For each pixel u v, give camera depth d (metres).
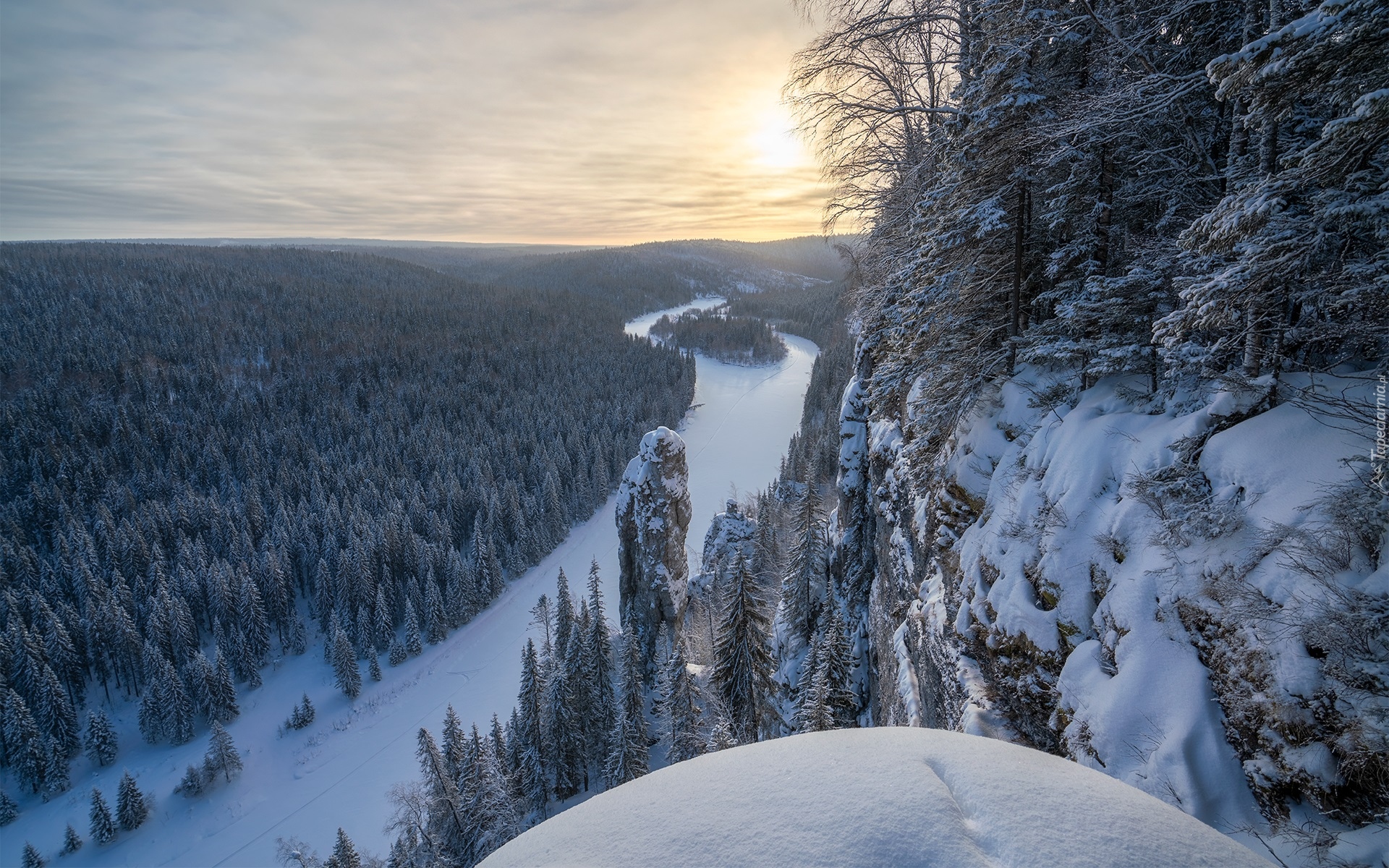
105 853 47.81
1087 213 11.59
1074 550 8.61
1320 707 5.30
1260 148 7.17
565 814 2.96
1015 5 10.93
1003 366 13.20
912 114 17.62
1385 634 5.03
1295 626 5.64
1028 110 10.88
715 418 147.25
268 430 119.94
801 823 2.57
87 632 62.78
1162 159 10.82
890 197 18.56
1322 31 5.36
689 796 2.86
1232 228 6.72
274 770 53.84
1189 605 6.78
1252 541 6.47
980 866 2.28
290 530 80.69
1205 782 5.87
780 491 65.75
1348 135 5.51
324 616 70.44
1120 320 10.15
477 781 27.22
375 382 149.12
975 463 12.25
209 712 57.56
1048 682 8.20
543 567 84.44
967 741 3.15
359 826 47.97
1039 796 2.68
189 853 47.28
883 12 14.49
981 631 9.83
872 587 22.17
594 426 121.62
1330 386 6.95
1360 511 5.53
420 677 64.12
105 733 55.84
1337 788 5.04
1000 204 12.26
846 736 3.27
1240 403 7.60
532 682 34.47
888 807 2.61
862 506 24.56
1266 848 5.27
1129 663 6.98
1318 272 6.80
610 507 102.75
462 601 71.44
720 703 23.11
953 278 13.48
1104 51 10.34
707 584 50.72
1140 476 8.17
